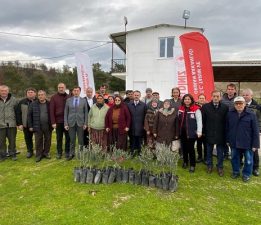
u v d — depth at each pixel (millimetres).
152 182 5695
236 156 6395
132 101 7938
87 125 7719
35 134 7863
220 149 6570
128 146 8414
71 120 7645
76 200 5086
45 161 7828
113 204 4922
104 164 6422
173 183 5508
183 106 6828
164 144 6418
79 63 11516
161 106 7297
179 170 6895
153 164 6039
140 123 7707
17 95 34625
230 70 20125
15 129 8094
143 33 19766
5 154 8102
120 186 5734
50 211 4695
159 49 19656
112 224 4254
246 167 6285
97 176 5871
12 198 5316
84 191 5492
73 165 7254
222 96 7727
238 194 5543
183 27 19203
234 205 5020
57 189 5645
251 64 17375
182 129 6797
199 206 4934
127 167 6438
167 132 6816
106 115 7449
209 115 6547
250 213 4723
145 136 7863
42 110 7855
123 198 5164
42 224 4293
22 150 9336
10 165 7543
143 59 19922
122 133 7422
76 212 4625
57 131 7961
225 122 6496
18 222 4379
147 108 7746
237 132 6227
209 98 8164
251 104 6898
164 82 19562
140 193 5398
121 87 39594
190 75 8320
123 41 22234
